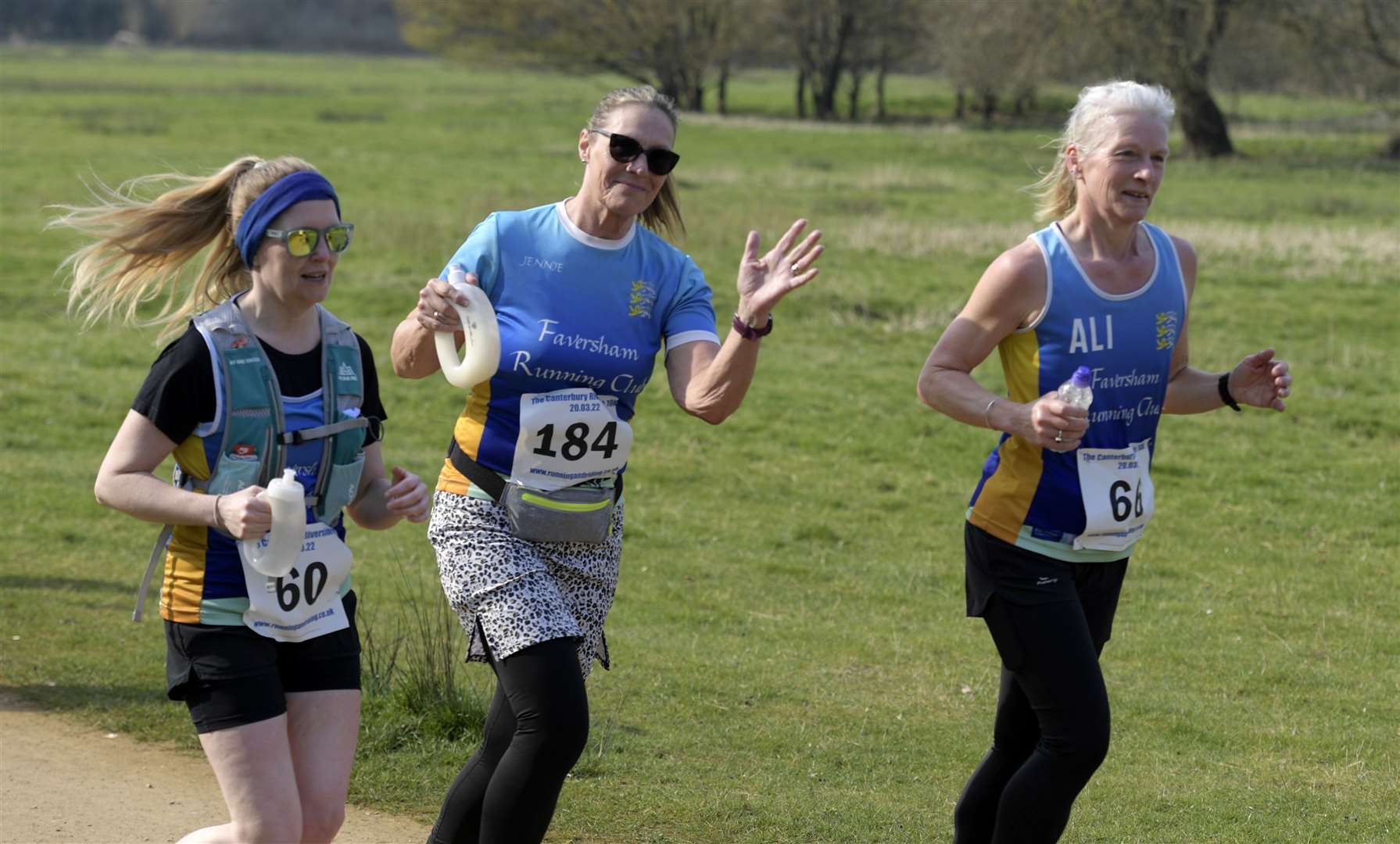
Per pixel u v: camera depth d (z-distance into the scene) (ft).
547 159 274.57
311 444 24.13
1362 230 173.58
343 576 24.48
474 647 27.20
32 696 41.09
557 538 26.61
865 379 104.27
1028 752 27.86
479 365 25.17
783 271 25.05
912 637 53.36
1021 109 471.62
